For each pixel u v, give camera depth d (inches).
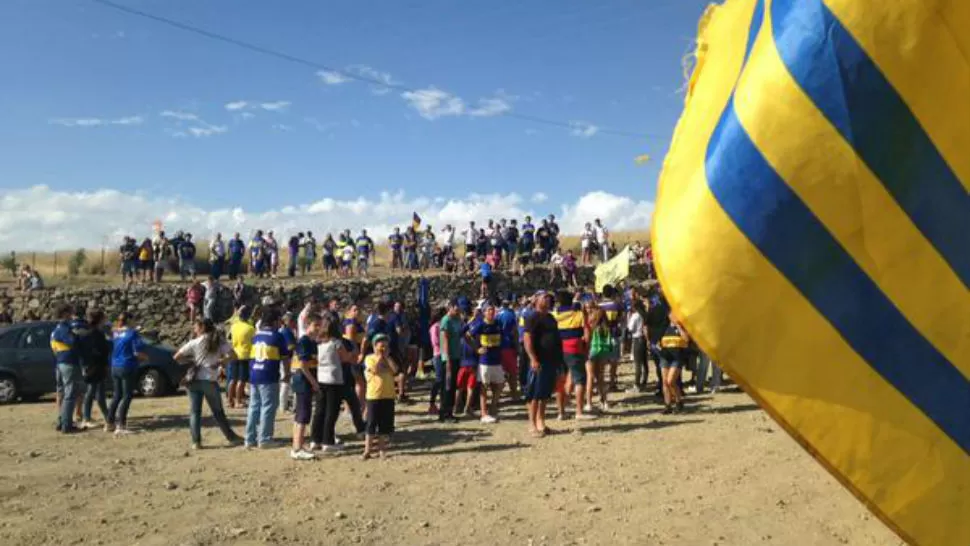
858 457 91.0
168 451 387.5
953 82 93.5
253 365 398.9
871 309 92.5
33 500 293.4
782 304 92.7
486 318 458.0
